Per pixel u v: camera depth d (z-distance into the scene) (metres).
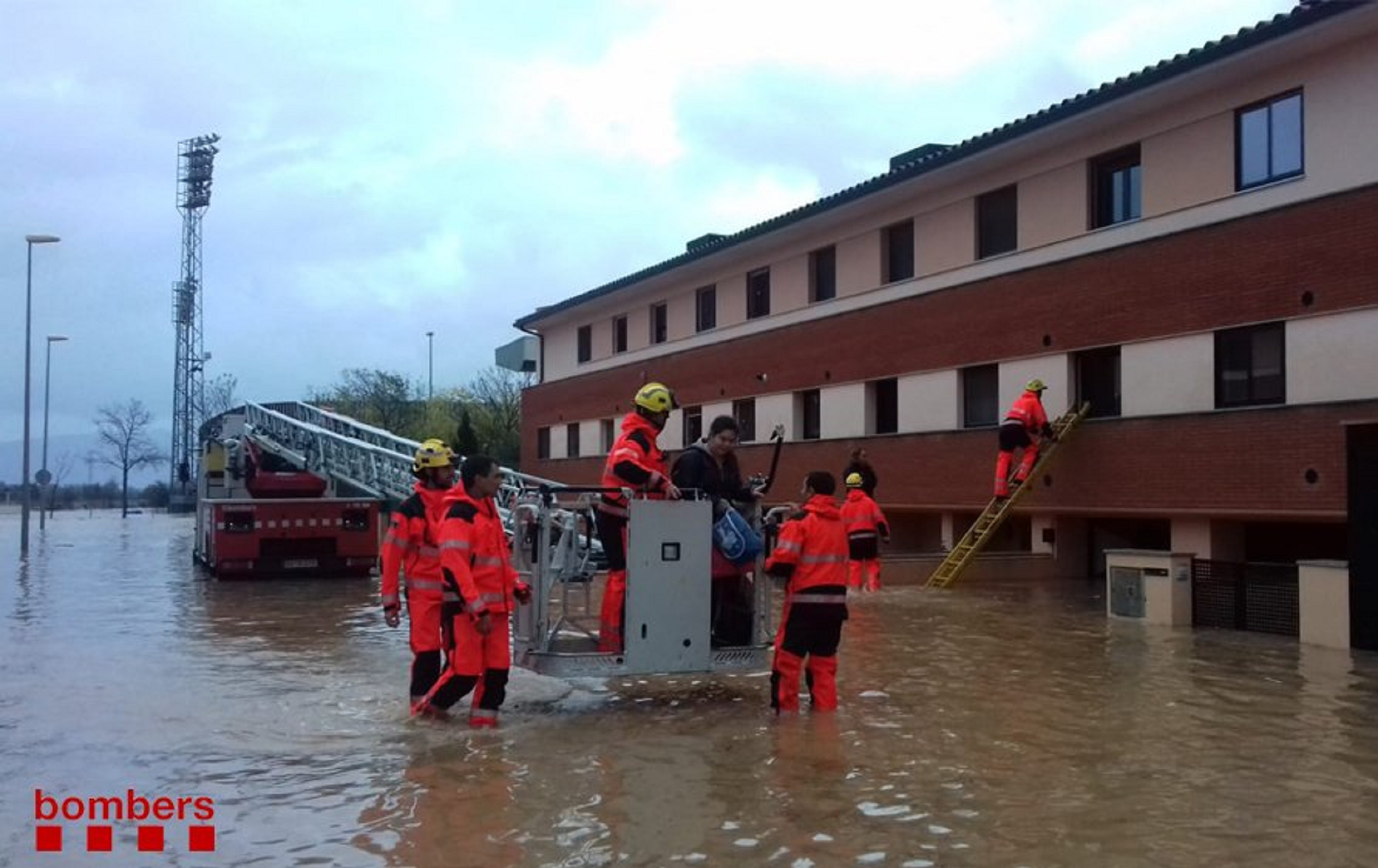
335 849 5.44
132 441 84.94
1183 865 5.13
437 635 8.59
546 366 41.91
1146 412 17.58
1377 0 13.83
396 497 24.52
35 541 36.81
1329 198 15.02
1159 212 17.61
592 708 8.80
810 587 8.46
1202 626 13.35
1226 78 16.30
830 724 8.11
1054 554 19.56
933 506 22.06
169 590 19.09
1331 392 14.93
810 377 26.16
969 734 7.71
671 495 8.73
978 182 21.30
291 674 10.37
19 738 7.78
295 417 30.48
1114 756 7.08
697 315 31.67
